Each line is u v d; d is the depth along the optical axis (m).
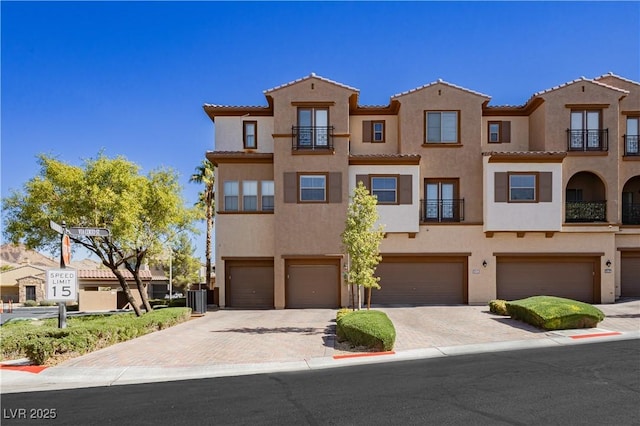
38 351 11.00
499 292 24.00
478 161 24.30
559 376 9.49
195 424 6.89
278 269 23.30
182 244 45.94
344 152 23.42
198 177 34.19
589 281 23.97
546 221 23.14
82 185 18.34
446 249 23.88
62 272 12.36
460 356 11.95
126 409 7.68
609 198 23.78
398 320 18.16
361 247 16.73
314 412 7.35
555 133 23.97
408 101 24.58
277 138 23.55
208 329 16.47
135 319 15.64
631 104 24.97
